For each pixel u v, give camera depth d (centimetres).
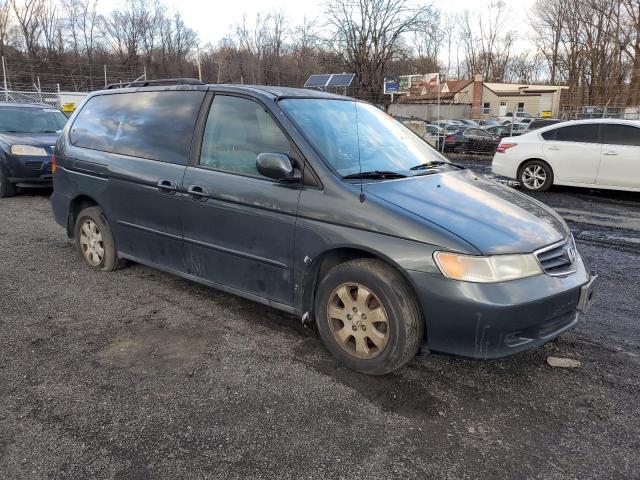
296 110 367
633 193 1024
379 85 4591
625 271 536
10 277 493
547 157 1016
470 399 299
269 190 346
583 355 353
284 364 334
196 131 399
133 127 451
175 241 414
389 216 300
